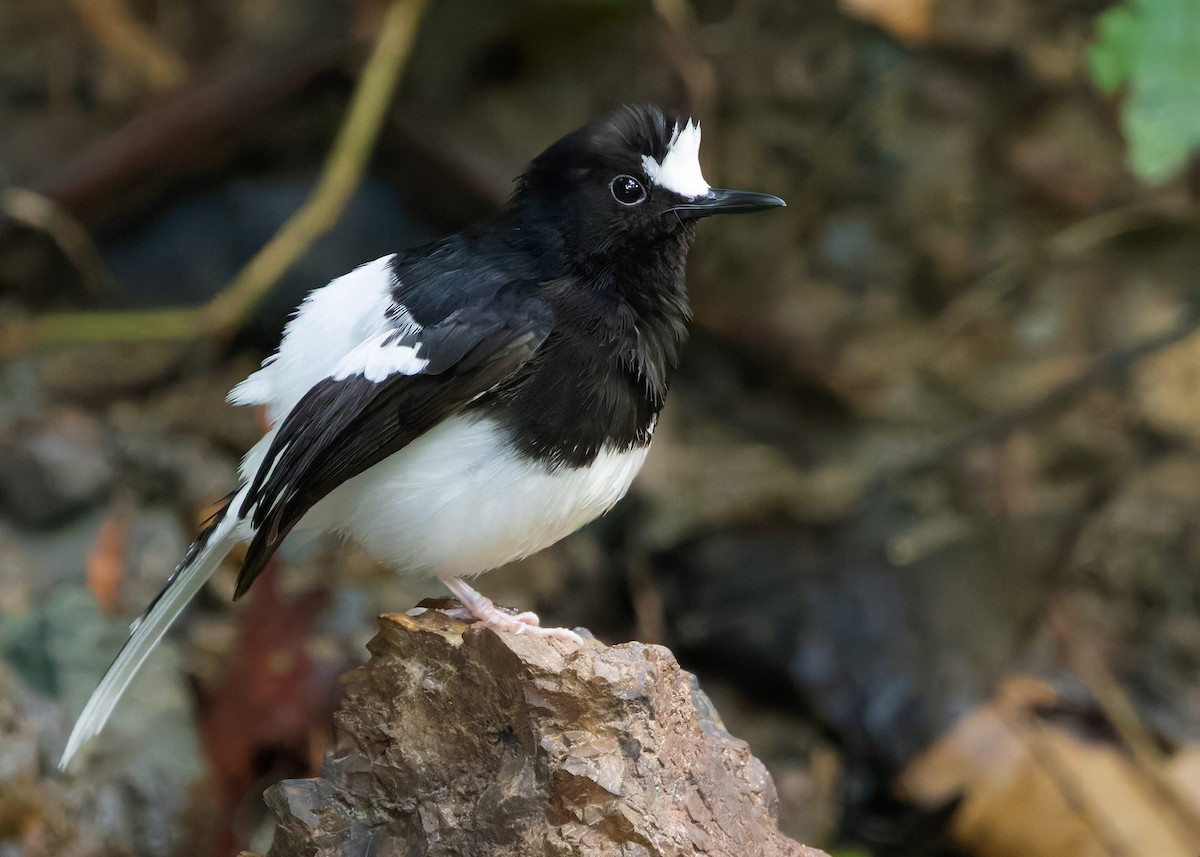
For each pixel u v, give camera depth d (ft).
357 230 44.32
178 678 33.88
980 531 41.01
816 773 35.63
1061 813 32.71
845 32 48.42
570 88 47.14
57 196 42.50
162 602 25.11
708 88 44.34
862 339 46.93
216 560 25.39
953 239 48.03
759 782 22.16
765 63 48.49
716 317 45.68
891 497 41.98
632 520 40.65
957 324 47.06
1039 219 48.21
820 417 45.98
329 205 39.50
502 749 21.22
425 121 44.52
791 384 46.24
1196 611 40.14
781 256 47.70
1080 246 46.80
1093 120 48.34
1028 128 48.73
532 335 23.35
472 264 24.66
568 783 19.99
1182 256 47.26
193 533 38.06
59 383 42.09
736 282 47.14
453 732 21.66
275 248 39.50
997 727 34.12
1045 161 48.21
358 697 22.52
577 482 24.17
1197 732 37.19
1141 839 32.40
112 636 34.42
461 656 21.52
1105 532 41.57
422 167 44.57
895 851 34.37
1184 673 38.91
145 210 44.96
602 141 24.68
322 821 21.77
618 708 20.51
